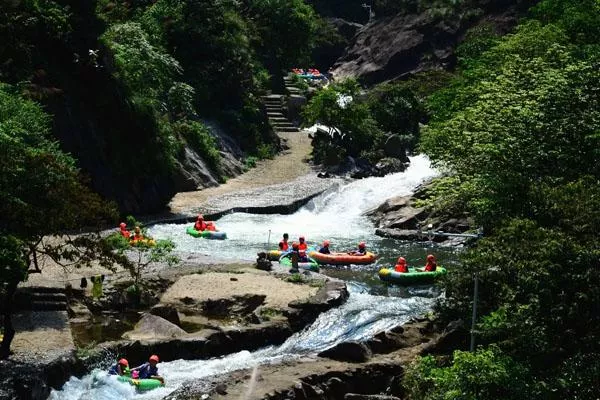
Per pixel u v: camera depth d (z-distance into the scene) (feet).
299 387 60.59
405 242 120.78
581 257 57.52
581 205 64.80
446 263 107.14
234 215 131.13
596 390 51.72
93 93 118.93
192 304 83.35
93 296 79.46
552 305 56.39
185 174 144.25
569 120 82.64
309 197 141.28
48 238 98.68
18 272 61.46
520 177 75.15
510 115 87.71
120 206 118.32
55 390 63.10
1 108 96.48
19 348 66.64
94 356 68.23
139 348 71.15
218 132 165.89
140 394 64.59
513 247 61.98
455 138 98.89
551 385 52.03
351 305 86.28
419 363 59.93
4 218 64.39
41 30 115.55
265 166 167.84
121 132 121.49
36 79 111.65
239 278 90.99
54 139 109.40
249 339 76.02
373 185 148.15
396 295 93.20
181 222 122.72
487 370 50.72
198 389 60.34
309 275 94.48
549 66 105.29
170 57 157.89
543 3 171.83
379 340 71.31
